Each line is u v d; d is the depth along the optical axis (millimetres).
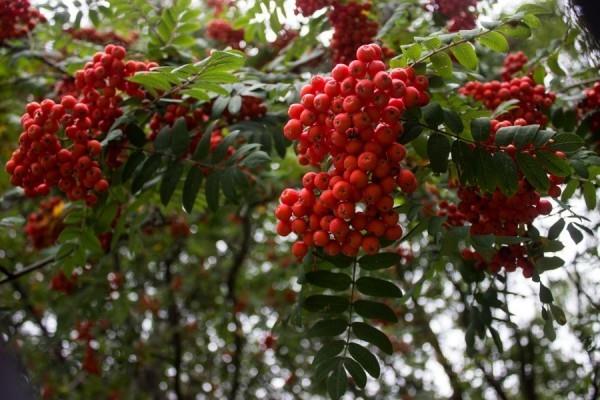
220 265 1490
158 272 1380
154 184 614
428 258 567
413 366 1386
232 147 653
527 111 582
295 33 848
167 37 663
